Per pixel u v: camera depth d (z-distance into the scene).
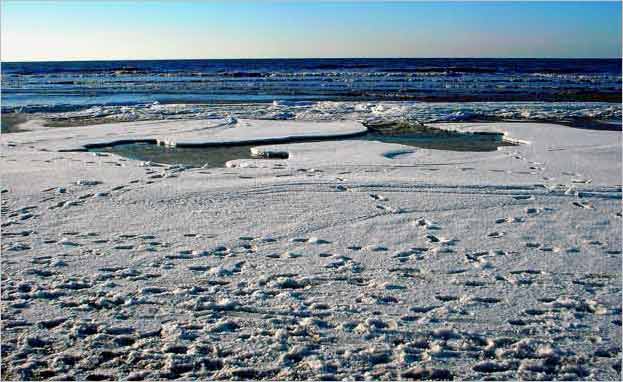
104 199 8.34
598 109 21.25
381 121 18.73
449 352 4.10
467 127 16.73
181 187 8.96
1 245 6.36
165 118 19.80
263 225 7.07
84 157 12.09
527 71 57.50
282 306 4.84
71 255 6.06
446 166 11.00
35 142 14.17
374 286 5.25
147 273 5.57
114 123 18.41
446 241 6.44
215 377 3.83
